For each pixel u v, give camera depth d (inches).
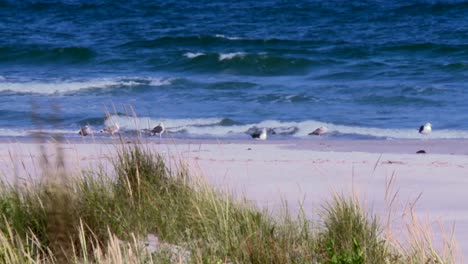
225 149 1755.7
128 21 5433.1
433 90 2876.5
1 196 911.7
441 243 919.7
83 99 2748.5
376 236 849.5
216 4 6240.2
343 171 1451.8
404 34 4655.5
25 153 1553.9
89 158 1417.3
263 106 2628.0
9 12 5846.5
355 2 6018.7
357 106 2637.8
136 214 906.7
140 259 756.6
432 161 1599.4
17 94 2800.2
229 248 823.7
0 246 754.8
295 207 1108.5
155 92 2903.5
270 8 5876.0
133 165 1017.5
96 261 741.9
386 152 1823.3
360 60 3750.0
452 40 4377.5
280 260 800.3
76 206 832.3
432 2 5792.3
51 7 6003.9
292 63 3580.2
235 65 3582.7
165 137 2046.0
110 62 3789.4
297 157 1652.3
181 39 4293.8
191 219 904.3
